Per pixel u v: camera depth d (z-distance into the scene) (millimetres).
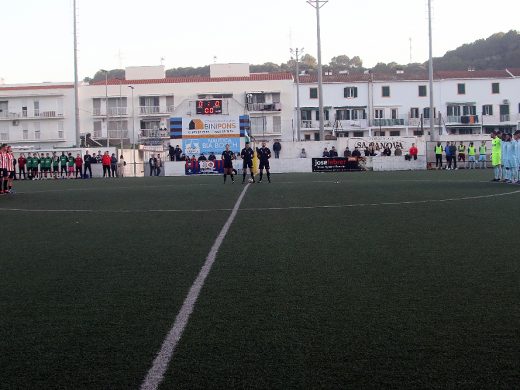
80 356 5160
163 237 11820
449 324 5785
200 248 10383
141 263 9164
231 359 4996
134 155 56438
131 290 7449
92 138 79812
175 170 47500
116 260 9477
